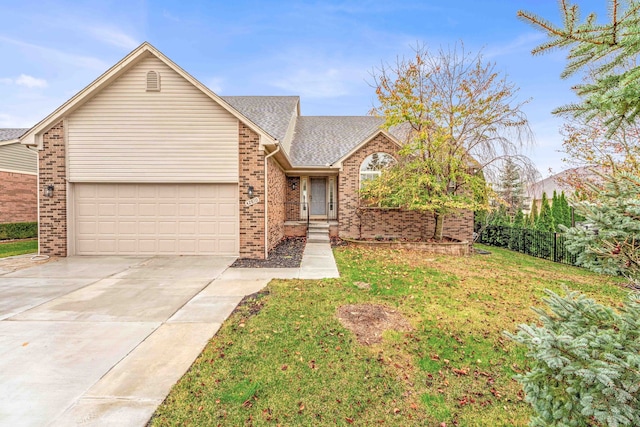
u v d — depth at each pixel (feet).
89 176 31.76
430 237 44.52
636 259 6.72
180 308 17.40
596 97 6.93
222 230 32.53
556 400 6.66
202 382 10.65
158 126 31.65
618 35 6.37
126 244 32.58
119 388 10.24
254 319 15.70
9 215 49.32
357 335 14.16
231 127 31.81
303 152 49.32
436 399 10.14
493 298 19.56
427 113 36.65
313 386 10.65
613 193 7.33
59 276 24.39
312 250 36.24
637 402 5.67
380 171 42.11
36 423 8.66
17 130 56.49
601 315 7.19
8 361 11.79
